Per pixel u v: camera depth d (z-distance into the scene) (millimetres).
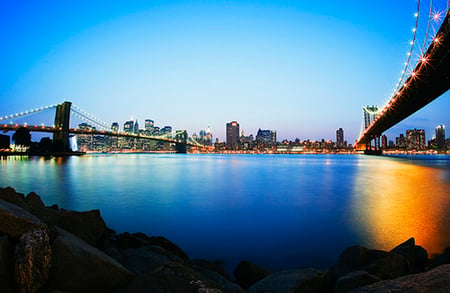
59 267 3131
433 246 7184
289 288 3762
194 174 33750
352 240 7930
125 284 3342
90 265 3268
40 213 5938
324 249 7273
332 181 25516
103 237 6082
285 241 7992
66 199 15383
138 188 20156
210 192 18312
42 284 2965
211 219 10727
